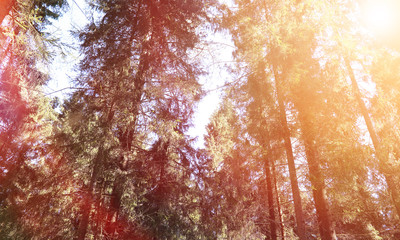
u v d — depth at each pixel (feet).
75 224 28.55
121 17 35.32
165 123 31.94
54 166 29.40
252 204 42.34
